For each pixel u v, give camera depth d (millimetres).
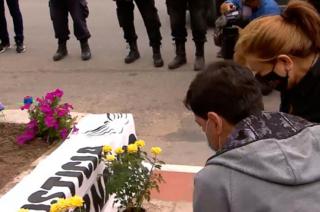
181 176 4234
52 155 3414
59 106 3949
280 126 1521
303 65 1984
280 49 1851
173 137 5105
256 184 1437
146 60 7703
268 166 1435
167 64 7457
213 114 1557
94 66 7582
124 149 3314
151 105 5992
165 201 3834
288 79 1975
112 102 6148
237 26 5141
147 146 4914
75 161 3289
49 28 10141
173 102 6043
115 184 3092
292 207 1417
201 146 4879
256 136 1487
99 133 3814
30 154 3658
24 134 3873
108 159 3174
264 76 1937
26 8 12305
